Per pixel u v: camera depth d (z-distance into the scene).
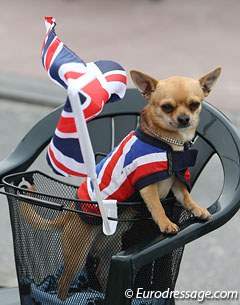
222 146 4.68
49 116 5.18
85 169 3.86
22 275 4.38
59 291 4.23
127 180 4.20
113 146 5.13
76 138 3.81
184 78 4.34
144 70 12.76
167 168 4.11
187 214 4.36
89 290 4.20
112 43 14.10
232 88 12.20
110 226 3.91
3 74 12.55
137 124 5.10
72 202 4.30
